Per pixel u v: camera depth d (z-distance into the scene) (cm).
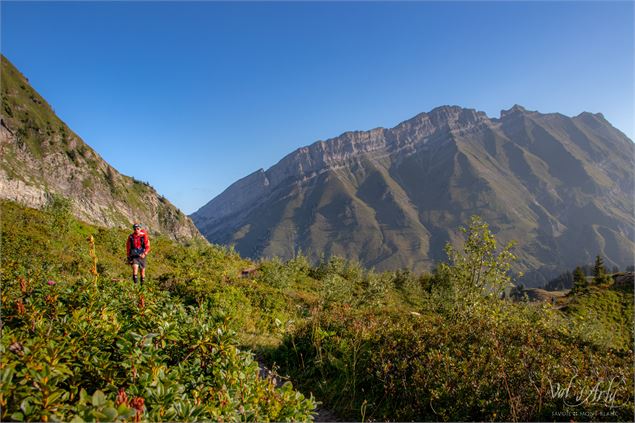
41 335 464
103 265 1820
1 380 341
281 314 1516
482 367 827
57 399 361
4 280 771
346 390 866
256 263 3500
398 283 3816
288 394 509
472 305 1543
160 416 368
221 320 616
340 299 2150
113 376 444
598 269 6244
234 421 416
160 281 1548
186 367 519
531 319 1733
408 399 795
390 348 947
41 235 2119
